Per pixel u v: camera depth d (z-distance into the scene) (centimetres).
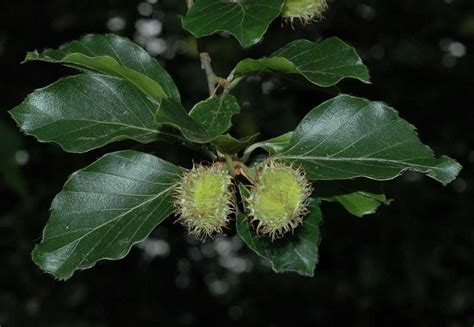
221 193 41
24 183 73
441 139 101
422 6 99
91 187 43
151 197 43
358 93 97
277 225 41
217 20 41
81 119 43
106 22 104
